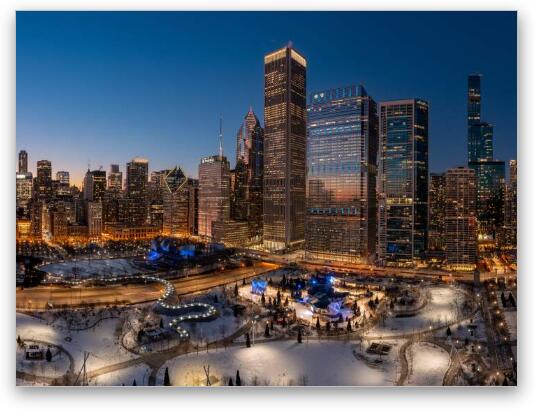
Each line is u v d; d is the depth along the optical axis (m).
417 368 159.75
